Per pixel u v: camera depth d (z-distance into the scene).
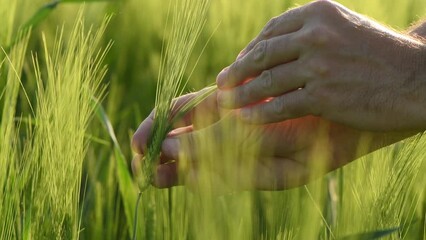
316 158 0.96
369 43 0.99
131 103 1.71
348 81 0.98
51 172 1.00
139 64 1.87
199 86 1.63
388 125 1.00
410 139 1.04
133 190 1.17
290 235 0.96
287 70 0.99
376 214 1.02
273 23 1.02
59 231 0.99
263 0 1.88
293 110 1.00
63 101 1.01
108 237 1.22
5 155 1.03
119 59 1.85
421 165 1.12
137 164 1.03
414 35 1.10
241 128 0.96
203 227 0.92
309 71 0.98
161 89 0.99
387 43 0.99
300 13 1.00
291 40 0.98
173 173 1.06
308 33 0.98
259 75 1.02
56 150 1.00
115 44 1.84
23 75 1.62
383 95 0.99
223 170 0.95
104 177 1.34
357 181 1.06
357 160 1.08
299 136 1.04
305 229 0.96
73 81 1.01
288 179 1.05
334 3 1.00
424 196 1.20
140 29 1.91
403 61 0.99
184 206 1.03
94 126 1.48
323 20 0.99
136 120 1.51
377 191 1.03
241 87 1.02
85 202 1.24
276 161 1.06
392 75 0.99
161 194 1.09
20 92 1.47
